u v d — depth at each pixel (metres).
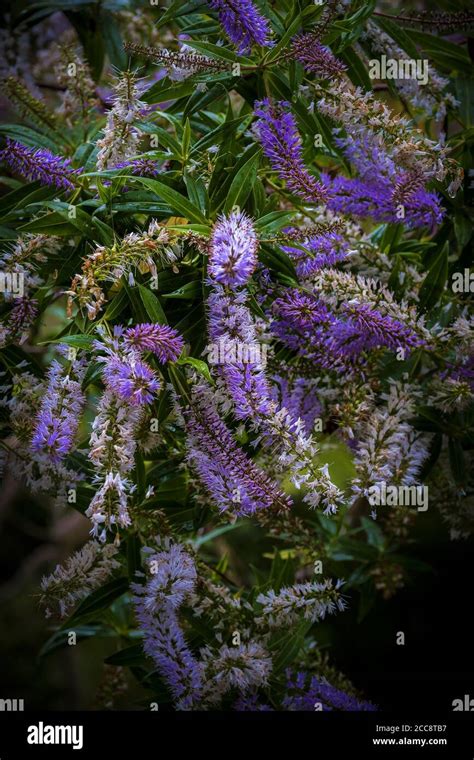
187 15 1.19
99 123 1.27
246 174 1.11
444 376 1.21
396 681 1.87
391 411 1.17
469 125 1.26
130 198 1.13
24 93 1.25
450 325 1.20
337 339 1.15
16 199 1.17
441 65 1.28
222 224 1.08
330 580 1.17
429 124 1.32
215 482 1.09
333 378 1.19
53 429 1.08
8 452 1.16
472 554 2.13
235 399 1.08
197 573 1.19
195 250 1.12
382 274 1.21
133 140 1.12
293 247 1.14
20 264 1.14
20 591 2.52
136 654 1.22
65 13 1.36
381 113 1.14
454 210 1.25
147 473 1.20
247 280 1.08
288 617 1.17
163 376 1.11
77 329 1.13
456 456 1.22
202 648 1.18
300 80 1.14
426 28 1.25
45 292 1.15
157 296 1.12
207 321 1.11
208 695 1.15
